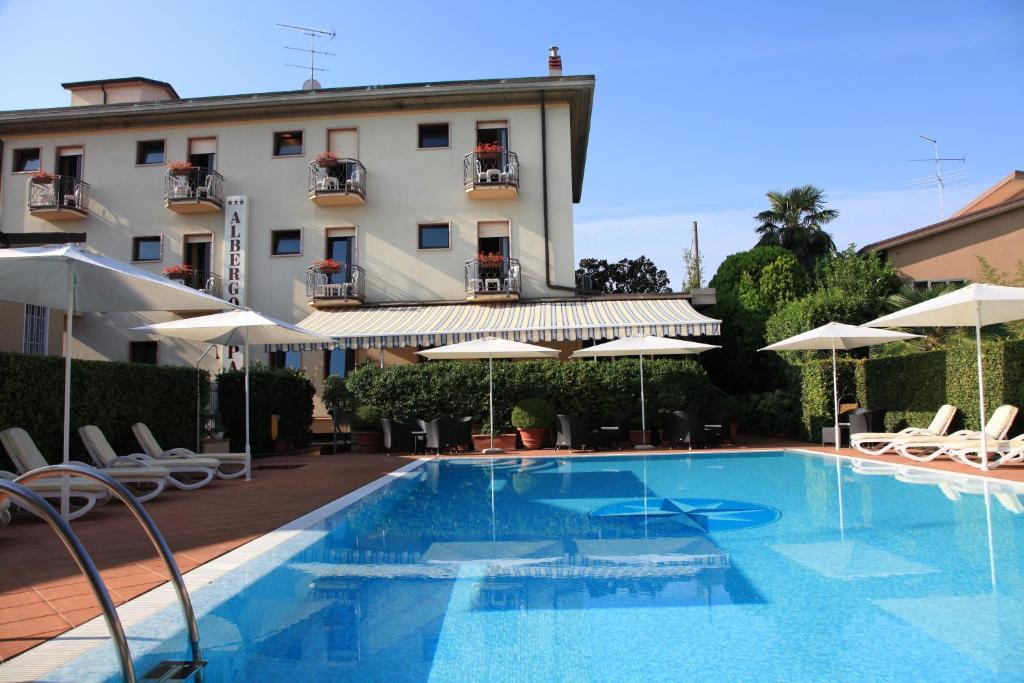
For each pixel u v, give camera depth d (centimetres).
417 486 1160
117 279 875
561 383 1931
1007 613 437
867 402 1791
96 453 1111
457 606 474
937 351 1498
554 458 1623
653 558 609
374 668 366
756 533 712
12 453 877
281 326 1317
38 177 2525
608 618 445
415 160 2544
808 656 372
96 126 2620
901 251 2720
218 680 350
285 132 2597
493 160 2522
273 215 2547
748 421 2216
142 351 2533
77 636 411
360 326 2194
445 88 2464
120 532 739
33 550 651
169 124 2605
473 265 2447
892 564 568
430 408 1925
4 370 998
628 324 2017
